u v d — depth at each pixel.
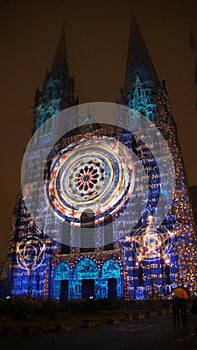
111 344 15.70
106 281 53.62
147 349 14.15
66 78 83.50
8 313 29.77
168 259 51.12
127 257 53.56
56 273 58.47
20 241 63.84
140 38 81.06
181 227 51.88
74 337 18.44
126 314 31.41
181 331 20.11
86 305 34.84
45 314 29.66
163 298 47.88
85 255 57.25
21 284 59.84
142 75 73.38
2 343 16.50
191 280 48.09
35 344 16.03
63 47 89.12
